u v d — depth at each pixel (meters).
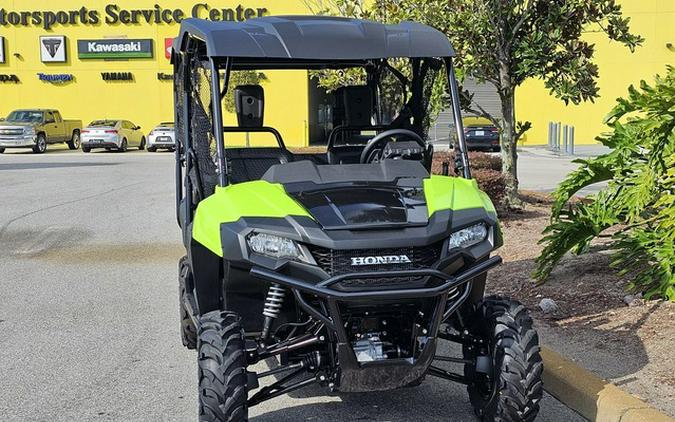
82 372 6.06
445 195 4.66
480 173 11.87
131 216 14.14
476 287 4.91
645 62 35.06
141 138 37.19
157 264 10.15
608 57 35.25
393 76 6.16
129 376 5.96
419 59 5.69
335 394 5.53
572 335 6.27
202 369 4.19
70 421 5.12
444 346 6.61
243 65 5.91
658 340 5.98
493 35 11.96
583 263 8.20
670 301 6.30
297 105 33.00
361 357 4.29
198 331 4.37
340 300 4.09
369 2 15.25
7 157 31.14
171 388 5.71
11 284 9.06
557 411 5.21
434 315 4.27
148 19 38.81
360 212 4.41
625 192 7.00
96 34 39.16
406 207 4.52
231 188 4.69
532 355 4.45
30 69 39.53
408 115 5.90
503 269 8.42
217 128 4.81
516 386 4.41
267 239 4.23
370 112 6.12
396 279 4.20
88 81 39.53
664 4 34.53
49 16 39.12
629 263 7.59
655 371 5.44
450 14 11.67
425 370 4.38
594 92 11.84
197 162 5.53
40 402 5.45
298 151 6.29
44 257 10.61
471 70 12.41
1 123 33.72
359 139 6.07
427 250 4.32
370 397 5.48
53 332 7.13
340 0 13.67
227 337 4.25
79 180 20.67
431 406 5.31
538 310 6.94
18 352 6.56
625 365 5.59
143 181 20.39
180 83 6.48
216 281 4.80
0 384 5.80
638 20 34.81
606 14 12.02
